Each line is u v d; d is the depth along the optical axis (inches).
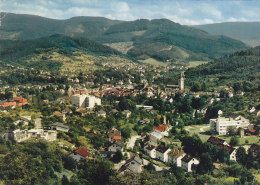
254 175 6259.8
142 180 5260.8
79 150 5940.0
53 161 5324.8
